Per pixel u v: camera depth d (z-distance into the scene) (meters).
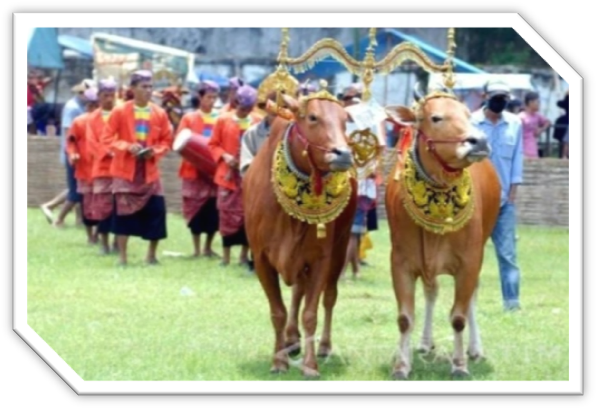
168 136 15.59
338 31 28.39
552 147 26.12
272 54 28.75
